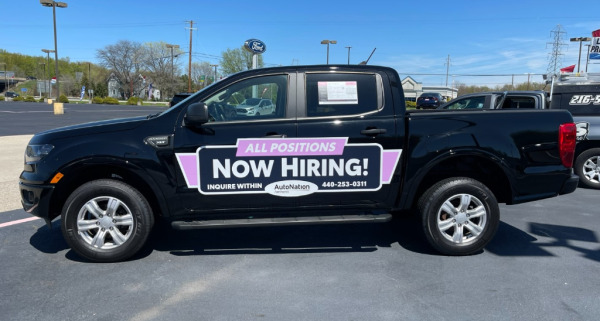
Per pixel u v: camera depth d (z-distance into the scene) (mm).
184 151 3955
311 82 4164
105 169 4164
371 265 4062
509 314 3123
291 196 4098
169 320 3043
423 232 4266
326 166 4082
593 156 7367
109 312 3154
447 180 4230
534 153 4199
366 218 4129
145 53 83812
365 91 4184
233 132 3994
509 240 4777
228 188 4039
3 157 10102
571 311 3168
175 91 84562
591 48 12742
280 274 3850
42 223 5383
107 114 30250
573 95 7309
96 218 4020
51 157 3932
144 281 3691
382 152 4113
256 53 21969
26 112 30500
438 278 3754
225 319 3059
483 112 4258
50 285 3604
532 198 4297
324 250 4480
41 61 124688
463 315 3113
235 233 5059
